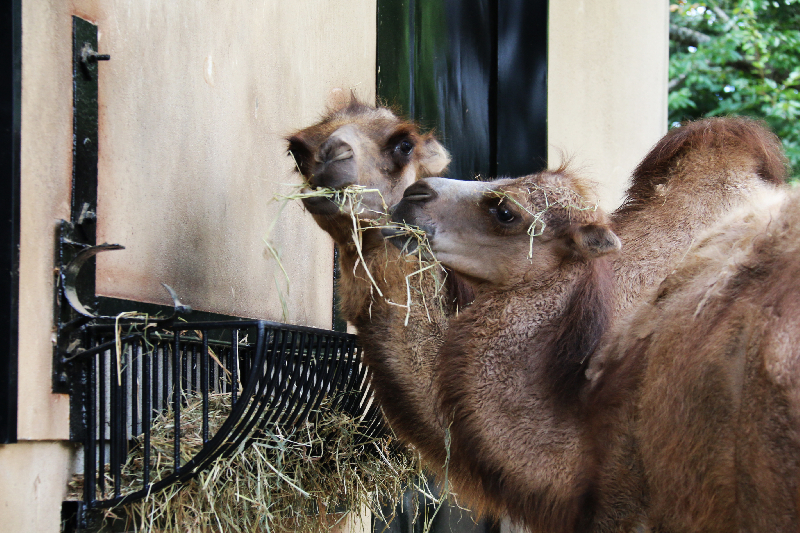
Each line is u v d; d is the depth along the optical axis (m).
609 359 3.55
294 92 5.22
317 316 5.59
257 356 2.97
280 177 5.01
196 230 3.97
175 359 2.95
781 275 2.82
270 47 4.86
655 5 9.09
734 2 16.03
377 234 4.16
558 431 3.63
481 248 3.88
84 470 2.91
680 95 14.57
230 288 4.31
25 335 2.72
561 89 8.71
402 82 7.23
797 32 15.13
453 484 4.07
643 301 3.64
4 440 2.59
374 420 4.30
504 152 8.25
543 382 3.67
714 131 4.67
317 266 5.60
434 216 3.93
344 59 6.18
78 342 2.96
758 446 2.72
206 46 4.09
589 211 3.82
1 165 2.68
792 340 2.66
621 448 3.45
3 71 2.69
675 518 3.24
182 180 3.84
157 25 3.64
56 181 2.92
